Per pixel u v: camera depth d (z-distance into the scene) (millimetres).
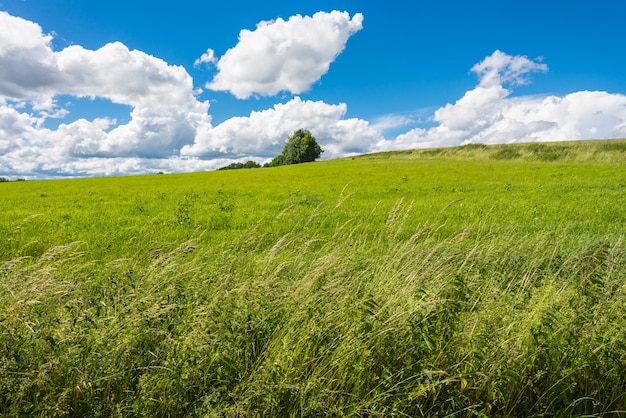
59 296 4148
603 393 3873
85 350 3461
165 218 16188
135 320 3715
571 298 4504
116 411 3160
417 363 3607
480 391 3711
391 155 83188
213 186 35094
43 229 13961
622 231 11195
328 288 4562
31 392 3156
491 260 6629
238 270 5832
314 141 120625
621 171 36188
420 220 14281
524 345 3926
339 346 3709
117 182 47031
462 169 44625
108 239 11883
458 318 4023
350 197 22750
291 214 15648
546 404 3754
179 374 3324
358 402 3422
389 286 5242
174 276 5332
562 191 23391
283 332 3914
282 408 3277
